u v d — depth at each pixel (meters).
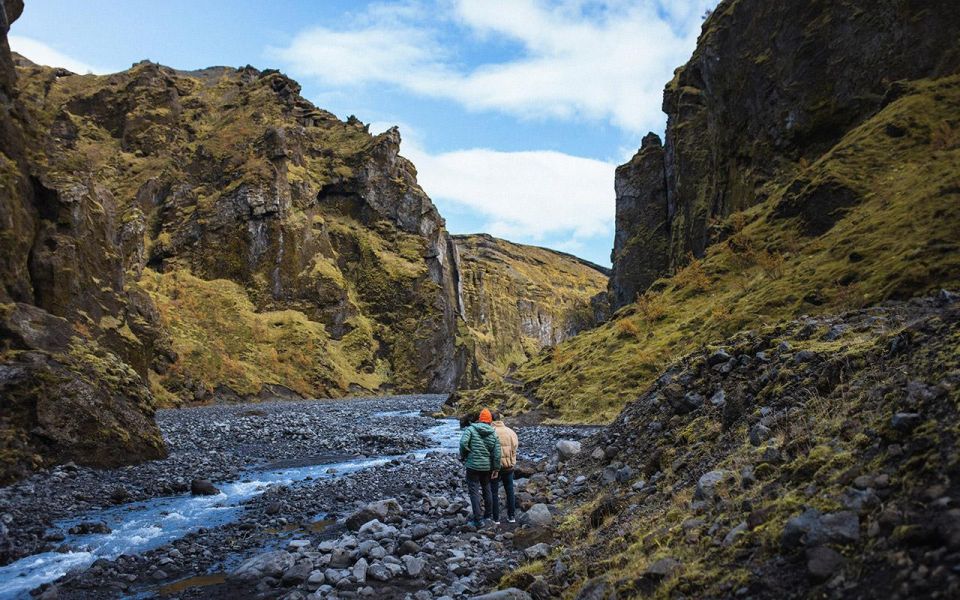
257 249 106.56
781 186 57.38
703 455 10.52
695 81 88.75
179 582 9.47
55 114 112.00
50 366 21.97
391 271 124.88
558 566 8.21
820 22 59.38
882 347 9.18
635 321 46.88
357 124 155.75
